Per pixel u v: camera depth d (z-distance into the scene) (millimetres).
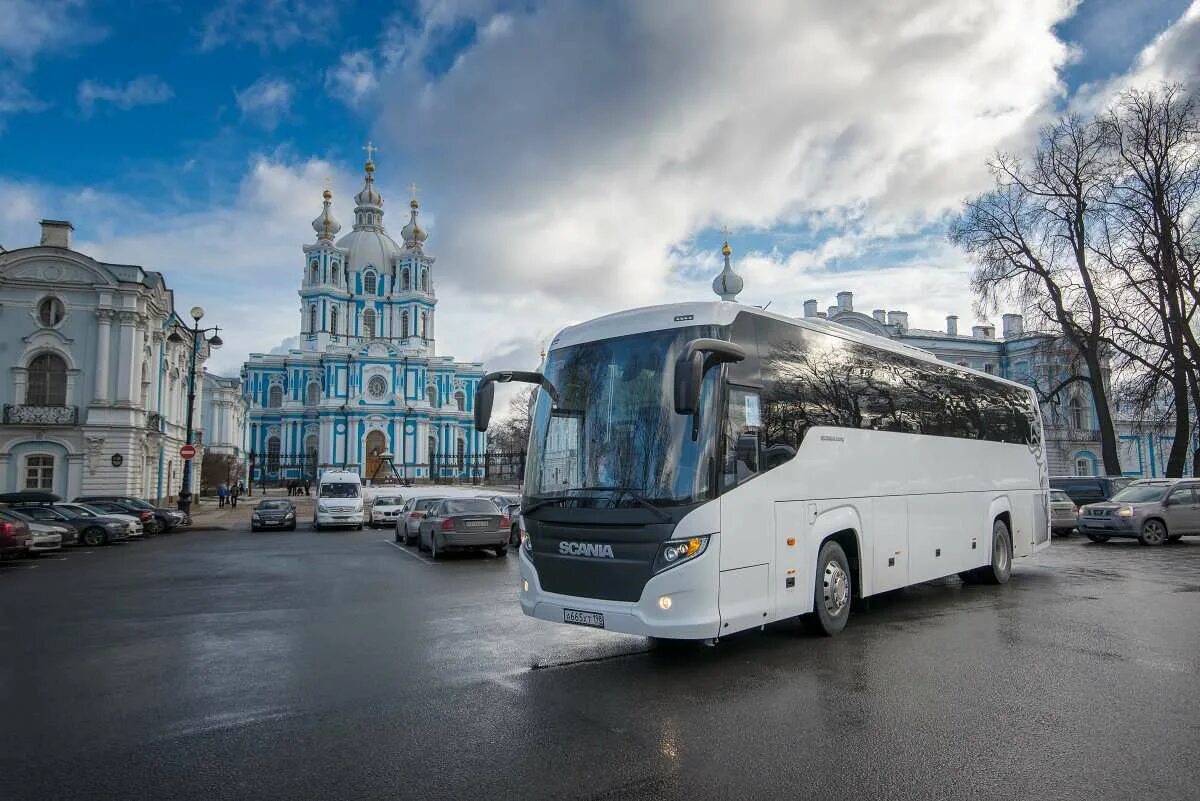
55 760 5195
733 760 5031
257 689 6875
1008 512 12938
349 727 5809
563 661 7766
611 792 4574
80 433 35375
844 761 4984
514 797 4527
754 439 7594
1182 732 5449
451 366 92062
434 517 19891
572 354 8203
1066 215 30125
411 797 4547
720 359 7277
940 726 5613
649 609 6855
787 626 9211
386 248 93438
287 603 11828
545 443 8023
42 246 35531
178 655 8250
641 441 7301
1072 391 46094
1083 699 6207
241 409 78625
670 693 6562
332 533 30141
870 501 9367
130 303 36781
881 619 9641
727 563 7074
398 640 8906
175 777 4895
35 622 10289
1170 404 31406
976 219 31469
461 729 5723
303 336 88875
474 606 11312
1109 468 29969
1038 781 4641
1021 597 11242
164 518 29719
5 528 18125
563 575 7484
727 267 55031
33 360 35625
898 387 10320
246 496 66000
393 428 84188
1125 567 14812
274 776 4891
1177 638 8383
